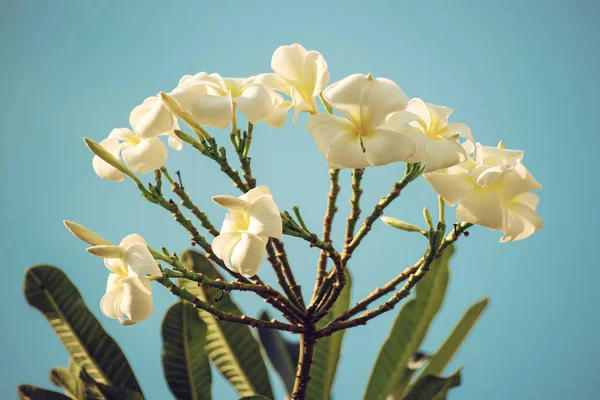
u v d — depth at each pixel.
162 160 0.84
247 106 0.80
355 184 0.85
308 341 0.88
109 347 1.03
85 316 1.03
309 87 0.83
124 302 0.80
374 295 0.86
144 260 0.81
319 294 0.87
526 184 0.79
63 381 1.02
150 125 0.81
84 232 0.82
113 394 0.99
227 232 0.80
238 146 0.83
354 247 0.85
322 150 0.76
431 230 0.83
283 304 0.86
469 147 0.81
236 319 0.84
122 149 0.86
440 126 0.80
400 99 0.76
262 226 0.78
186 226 0.84
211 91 0.82
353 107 0.76
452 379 1.00
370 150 0.76
